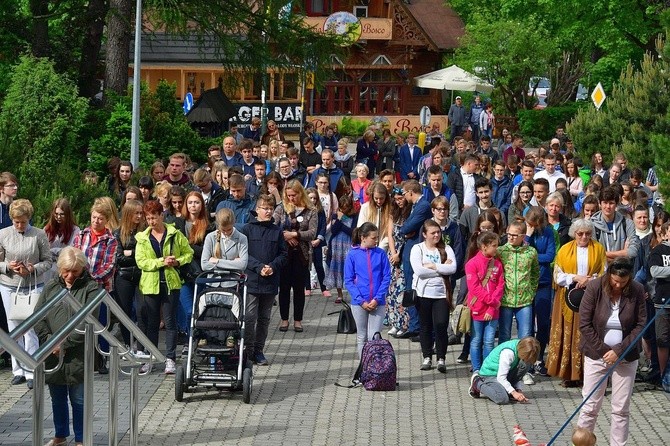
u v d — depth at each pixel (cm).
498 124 6131
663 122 2786
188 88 5925
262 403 1396
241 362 1389
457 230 1641
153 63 5819
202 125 3716
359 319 1523
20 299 1388
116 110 2833
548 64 6278
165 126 3002
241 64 3388
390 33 6888
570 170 2367
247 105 6116
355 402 1409
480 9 6844
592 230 1481
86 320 963
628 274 1164
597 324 1191
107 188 2047
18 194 1723
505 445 1245
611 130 3212
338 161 3183
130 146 2802
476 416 1359
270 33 3344
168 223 1630
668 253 1469
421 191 1747
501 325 1512
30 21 3800
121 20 3228
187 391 1420
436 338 1555
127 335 1600
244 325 1410
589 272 1476
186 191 1686
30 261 1415
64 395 1149
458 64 6625
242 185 1783
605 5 4931
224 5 3303
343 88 6956
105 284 1477
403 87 7019
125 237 1530
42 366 841
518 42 6119
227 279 1409
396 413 1363
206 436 1256
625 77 3266
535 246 1553
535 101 6366
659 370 1522
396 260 1781
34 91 2619
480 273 1491
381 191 1809
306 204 1802
